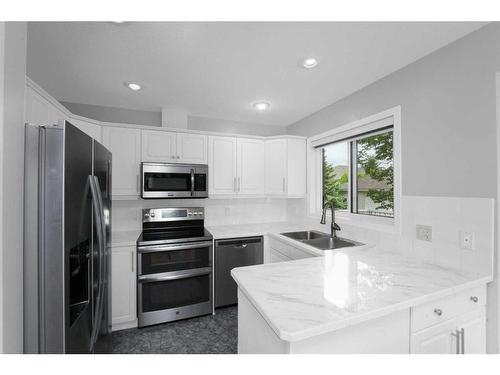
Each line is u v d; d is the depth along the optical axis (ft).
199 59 5.57
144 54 5.37
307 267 4.63
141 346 6.19
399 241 5.74
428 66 5.21
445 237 4.84
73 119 6.80
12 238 2.57
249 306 3.65
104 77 6.46
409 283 3.83
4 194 2.41
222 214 10.16
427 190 5.18
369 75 6.24
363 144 7.86
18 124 2.70
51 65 5.82
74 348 3.28
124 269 6.91
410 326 3.37
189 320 7.49
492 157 4.18
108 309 5.21
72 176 3.19
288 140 9.45
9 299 2.52
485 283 4.12
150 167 7.86
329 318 2.78
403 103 5.74
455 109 4.70
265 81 6.66
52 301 2.94
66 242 3.00
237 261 8.25
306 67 5.87
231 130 10.35
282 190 9.49
